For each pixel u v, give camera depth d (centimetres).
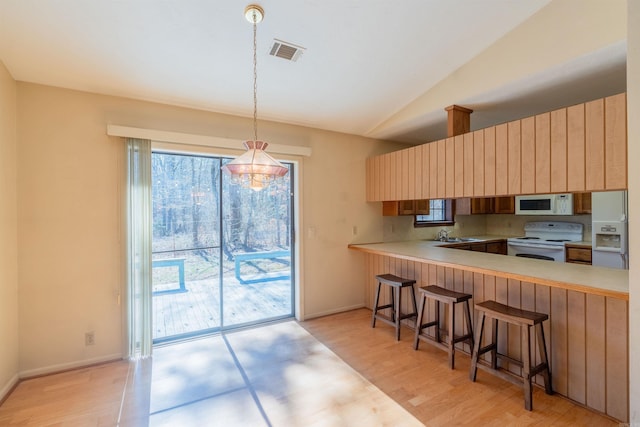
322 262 388
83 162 262
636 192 151
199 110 312
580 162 203
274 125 354
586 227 443
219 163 344
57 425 194
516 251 465
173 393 227
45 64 230
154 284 322
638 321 151
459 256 303
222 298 346
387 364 266
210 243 341
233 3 195
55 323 254
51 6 187
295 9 203
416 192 337
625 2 181
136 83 262
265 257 371
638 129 150
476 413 202
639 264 151
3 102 221
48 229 251
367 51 247
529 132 231
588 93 262
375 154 427
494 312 226
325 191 388
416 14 214
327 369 259
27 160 243
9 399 219
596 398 201
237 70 259
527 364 205
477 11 216
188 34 216
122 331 277
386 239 441
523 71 229
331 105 327
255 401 217
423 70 279
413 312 346
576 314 211
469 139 277
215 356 283
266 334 331
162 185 318
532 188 229
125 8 193
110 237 272
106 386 235
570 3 204
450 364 258
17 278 240
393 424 193
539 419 195
